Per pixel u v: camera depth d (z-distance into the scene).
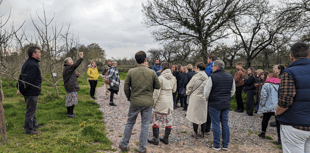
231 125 4.57
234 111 6.19
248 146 3.33
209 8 14.20
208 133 3.96
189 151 3.06
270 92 3.61
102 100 7.23
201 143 3.43
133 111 2.81
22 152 2.64
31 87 3.23
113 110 5.71
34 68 3.23
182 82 6.07
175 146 3.26
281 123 2.00
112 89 6.09
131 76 2.83
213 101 3.14
